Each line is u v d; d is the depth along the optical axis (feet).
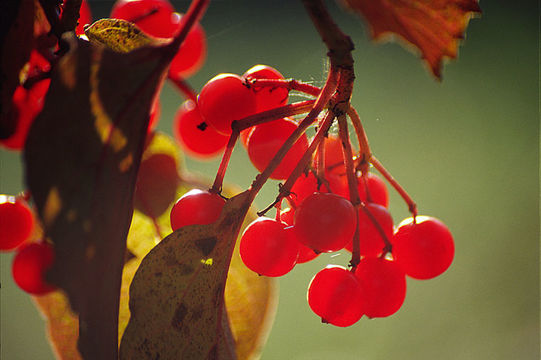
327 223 0.77
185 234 0.76
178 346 0.76
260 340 0.82
